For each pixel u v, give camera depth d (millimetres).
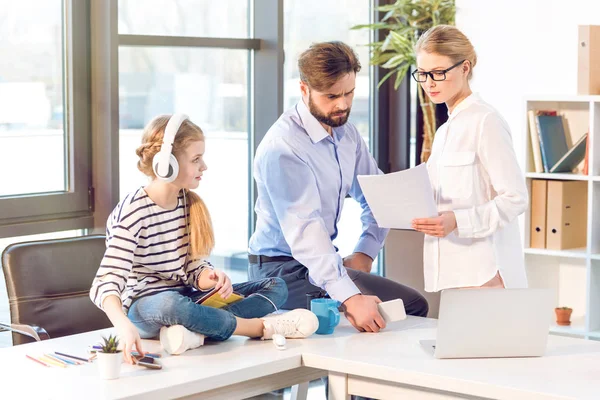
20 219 3934
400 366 2264
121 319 2336
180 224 2637
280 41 4895
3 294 3885
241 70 4941
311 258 2906
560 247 4887
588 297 4758
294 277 3188
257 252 3363
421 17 5465
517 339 2342
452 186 3078
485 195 3080
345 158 3322
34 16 4012
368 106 5754
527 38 5160
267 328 2559
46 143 4094
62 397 2021
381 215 2918
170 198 2600
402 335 2639
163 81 4531
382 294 3230
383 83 5750
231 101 4902
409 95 5758
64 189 4172
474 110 3068
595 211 4758
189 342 2398
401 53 5391
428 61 3047
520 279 3158
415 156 5816
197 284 2658
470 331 2316
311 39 5312
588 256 4742
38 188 4078
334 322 2652
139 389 2080
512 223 3145
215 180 4871
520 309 2330
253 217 5090
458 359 2336
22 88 3994
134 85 4395
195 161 2551
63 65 4129
